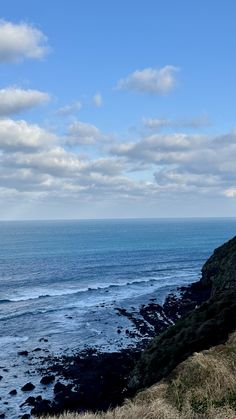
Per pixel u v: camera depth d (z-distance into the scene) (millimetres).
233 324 34688
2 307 78125
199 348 32906
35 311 74562
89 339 57375
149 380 33281
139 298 86188
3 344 55344
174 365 32375
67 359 49000
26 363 48031
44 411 35469
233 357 20109
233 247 87500
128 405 15422
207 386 16797
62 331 61594
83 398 37312
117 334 59719
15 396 39406
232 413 14172
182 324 39281
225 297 41219
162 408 14281
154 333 60219
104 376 42562
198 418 13891
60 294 91000
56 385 40750
